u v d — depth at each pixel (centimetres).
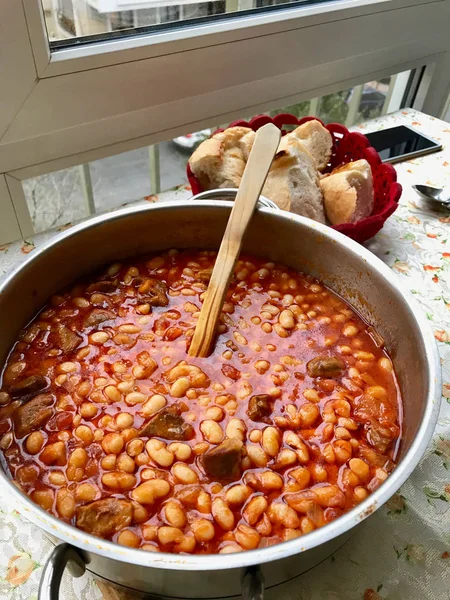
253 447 67
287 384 75
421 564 65
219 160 101
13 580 62
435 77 166
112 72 104
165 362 76
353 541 67
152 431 67
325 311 86
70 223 109
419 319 69
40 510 48
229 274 78
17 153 104
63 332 79
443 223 114
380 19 137
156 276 90
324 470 65
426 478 73
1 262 98
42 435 67
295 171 99
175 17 114
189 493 62
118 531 59
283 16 121
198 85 118
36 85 97
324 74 139
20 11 88
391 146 134
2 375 74
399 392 75
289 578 56
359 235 97
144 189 154
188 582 50
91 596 61
